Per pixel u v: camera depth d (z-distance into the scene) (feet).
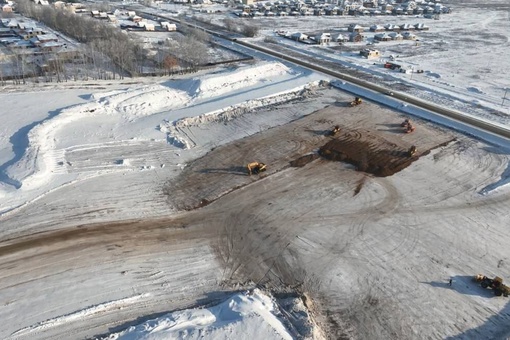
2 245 92.38
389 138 147.84
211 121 159.63
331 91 195.72
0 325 73.61
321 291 83.92
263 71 212.84
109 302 79.10
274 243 96.53
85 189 113.39
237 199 111.96
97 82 195.52
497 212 108.99
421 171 127.44
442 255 93.81
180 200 110.83
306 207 109.29
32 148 127.54
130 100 168.25
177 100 175.22
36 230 97.45
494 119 165.27
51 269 86.58
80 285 83.05
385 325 77.05
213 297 81.97
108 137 142.61
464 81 216.74
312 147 140.26
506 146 143.95
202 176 122.11
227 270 88.53
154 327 72.84
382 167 127.95
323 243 96.73
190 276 86.63
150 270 87.71
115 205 107.65
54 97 171.73
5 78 191.11
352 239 98.12
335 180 121.80
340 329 76.07
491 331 76.38
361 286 85.15
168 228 100.27
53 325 74.28
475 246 96.78
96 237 96.22
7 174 114.83
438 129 156.56
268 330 71.72
